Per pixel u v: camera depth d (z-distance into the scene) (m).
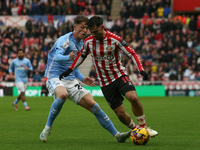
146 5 71.38
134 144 16.36
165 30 66.81
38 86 61.84
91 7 74.69
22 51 36.22
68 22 69.12
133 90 16.30
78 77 18.41
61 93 16.94
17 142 17.39
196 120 27.28
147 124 25.00
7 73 63.78
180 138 18.56
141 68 16.25
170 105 41.59
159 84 59.97
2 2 78.25
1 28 74.94
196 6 73.19
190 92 59.22
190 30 68.31
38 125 24.58
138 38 66.19
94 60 17.03
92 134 20.33
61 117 29.73
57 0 76.38
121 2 77.12
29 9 75.62
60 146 16.03
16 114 32.34
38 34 69.94
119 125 24.36
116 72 16.78
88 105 17.36
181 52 62.56
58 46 17.11
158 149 14.88
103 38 16.41
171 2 73.81
